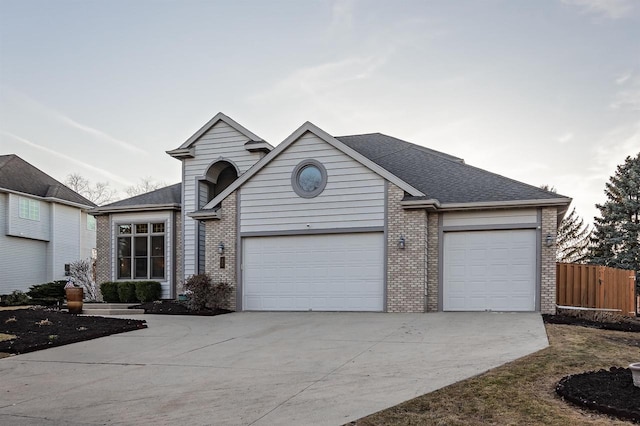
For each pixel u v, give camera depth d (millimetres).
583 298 14703
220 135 19766
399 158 19109
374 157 19266
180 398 6801
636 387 6129
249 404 6383
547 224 14539
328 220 15641
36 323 13062
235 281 16469
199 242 19641
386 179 15195
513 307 14680
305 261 15891
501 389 6547
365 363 8438
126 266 20719
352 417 5711
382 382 7152
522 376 7121
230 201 16766
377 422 5531
